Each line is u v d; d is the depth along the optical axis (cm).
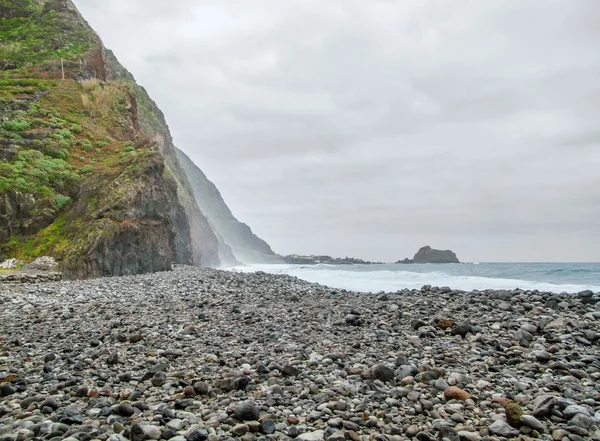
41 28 5334
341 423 495
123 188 3061
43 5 5888
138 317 1263
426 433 461
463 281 3628
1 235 2795
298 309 1366
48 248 2762
